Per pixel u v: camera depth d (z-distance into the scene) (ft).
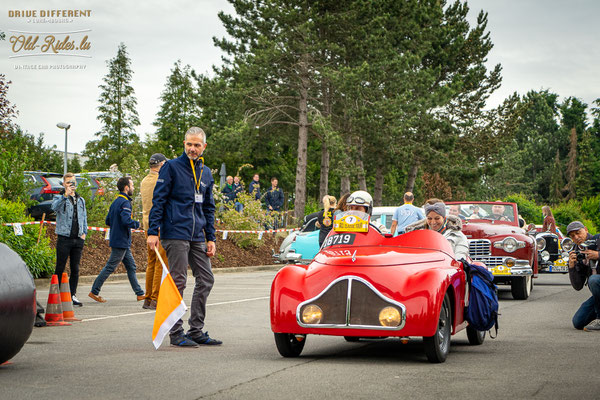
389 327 20.44
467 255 26.12
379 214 54.60
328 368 20.31
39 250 50.42
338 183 229.86
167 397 16.08
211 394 16.46
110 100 261.03
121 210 39.68
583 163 379.14
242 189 89.81
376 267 21.56
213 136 124.06
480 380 18.47
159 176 24.06
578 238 30.30
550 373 19.61
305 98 127.65
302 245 57.57
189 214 24.14
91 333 27.50
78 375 18.81
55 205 37.01
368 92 120.67
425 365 21.06
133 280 40.75
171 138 222.48
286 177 199.00
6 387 17.13
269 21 122.31
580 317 30.04
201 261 24.73
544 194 413.18
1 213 50.49
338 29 123.75
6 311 19.19
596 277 29.01
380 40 122.62
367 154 142.31
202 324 24.90
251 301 40.60
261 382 17.99
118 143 257.96
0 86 76.69
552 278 69.56
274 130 144.66
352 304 20.85
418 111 125.29
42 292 46.01
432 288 20.75
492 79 185.88
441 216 26.73
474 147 180.86
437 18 159.63
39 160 197.06
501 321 33.22
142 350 23.39
